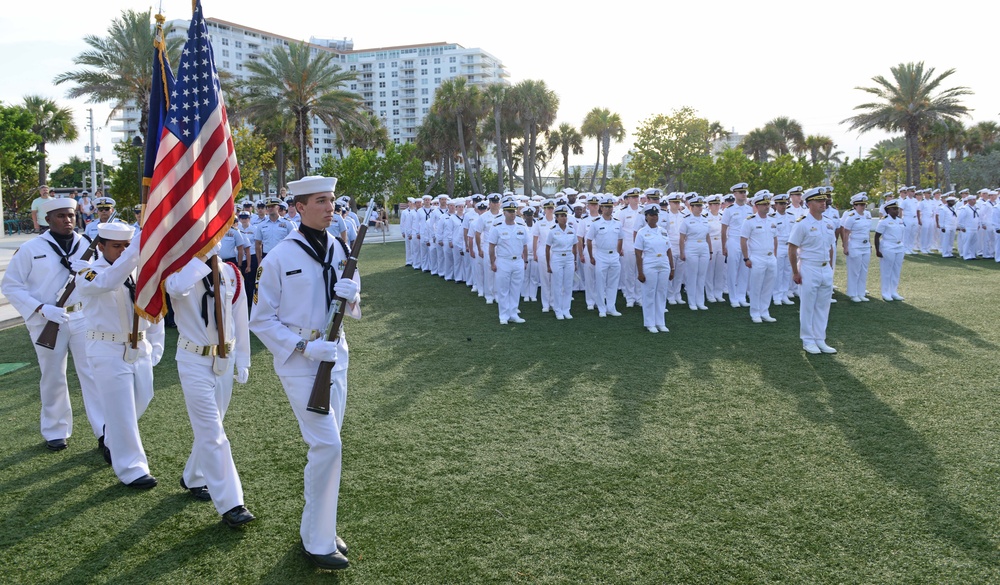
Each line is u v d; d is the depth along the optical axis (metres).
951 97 36.88
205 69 4.60
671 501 4.35
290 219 12.77
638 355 8.30
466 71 136.50
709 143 42.66
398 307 12.52
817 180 42.06
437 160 56.16
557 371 7.59
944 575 3.45
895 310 11.10
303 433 3.70
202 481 4.57
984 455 4.97
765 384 6.94
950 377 7.06
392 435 5.65
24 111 43.34
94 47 26.67
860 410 6.06
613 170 75.62
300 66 32.69
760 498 4.36
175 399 6.71
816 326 8.30
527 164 50.06
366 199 35.62
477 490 4.57
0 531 4.12
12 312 11.80
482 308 12.29
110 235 4.84
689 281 11.73
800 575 3.48
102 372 4.69
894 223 12.01
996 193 20.44
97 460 5.28
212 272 4.26
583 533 3.96
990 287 13.41
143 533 4.09
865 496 4.36
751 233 10.33
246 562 3.74
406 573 3.58
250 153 33.94
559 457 5.11
